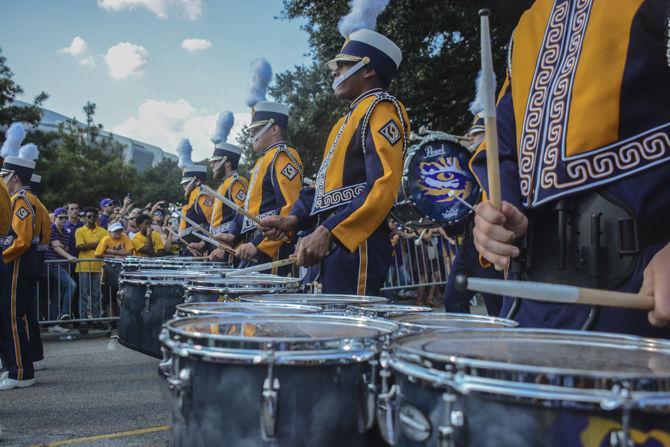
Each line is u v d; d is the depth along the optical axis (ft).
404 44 37.19
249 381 4.40
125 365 19.24
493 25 35.35
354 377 4.55
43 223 18.26
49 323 27.09
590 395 2.94
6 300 16.01
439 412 3.32
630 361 3.61
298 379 4.38
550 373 3.03
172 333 4.88
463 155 13.92
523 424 3.04
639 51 4.63
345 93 11.36
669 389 2.96
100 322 28.04
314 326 5.73
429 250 28.53
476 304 26.94
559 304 5.01
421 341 4.16
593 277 4.67
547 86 5.15
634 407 2.88
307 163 64.49
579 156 4.75
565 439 2.97
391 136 10.09
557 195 4.80
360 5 11.58
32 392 15.52
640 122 4.62
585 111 4.75
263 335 5.06
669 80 4.61
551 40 5.29
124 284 12.10
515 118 5.44
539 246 5.04
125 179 116.16
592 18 4.92
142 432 11.87
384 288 27.37
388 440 3.97
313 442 4.40
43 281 27.58
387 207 9.59
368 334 5.18
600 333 4.23
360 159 10.54
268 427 4.30
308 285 11.57
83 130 124.77
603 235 4.68
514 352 3.82
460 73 40.81
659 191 4.54
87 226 29.40
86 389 15.83
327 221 9.32
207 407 4.49
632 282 4.54
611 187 4.67
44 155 106.22
